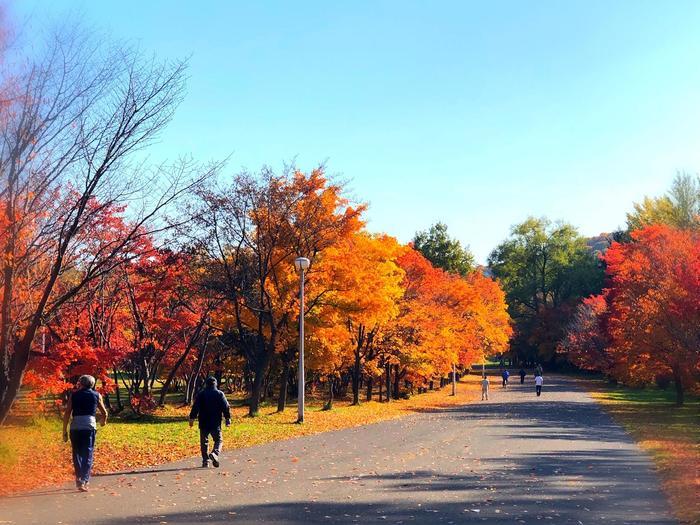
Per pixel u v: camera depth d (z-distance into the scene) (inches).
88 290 964.0
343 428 1016.2
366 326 1617.9
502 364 5088.6
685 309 1316.4
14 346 733.9
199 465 579.8
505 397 2075.5
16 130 591.5
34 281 698.8
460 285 2383.1
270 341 1198.9
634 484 479.8
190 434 853.8
